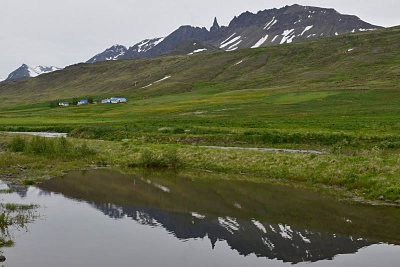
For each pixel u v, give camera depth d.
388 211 21.48
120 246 16.08
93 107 151.00
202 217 20.52
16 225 18.84
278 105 109.44
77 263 14.33
